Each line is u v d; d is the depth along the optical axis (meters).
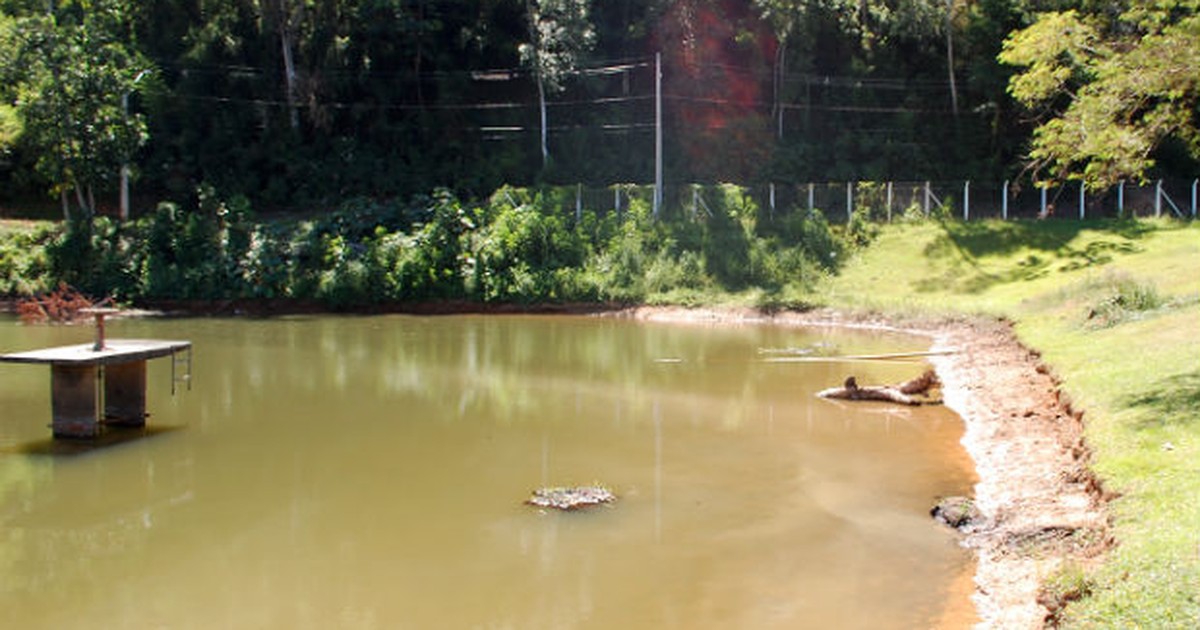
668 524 11.19
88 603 9.20
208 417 17.11
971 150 43.41
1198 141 13.73
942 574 9.51
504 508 11.88
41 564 10.22
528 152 45.22
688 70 45.56
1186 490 9.23
